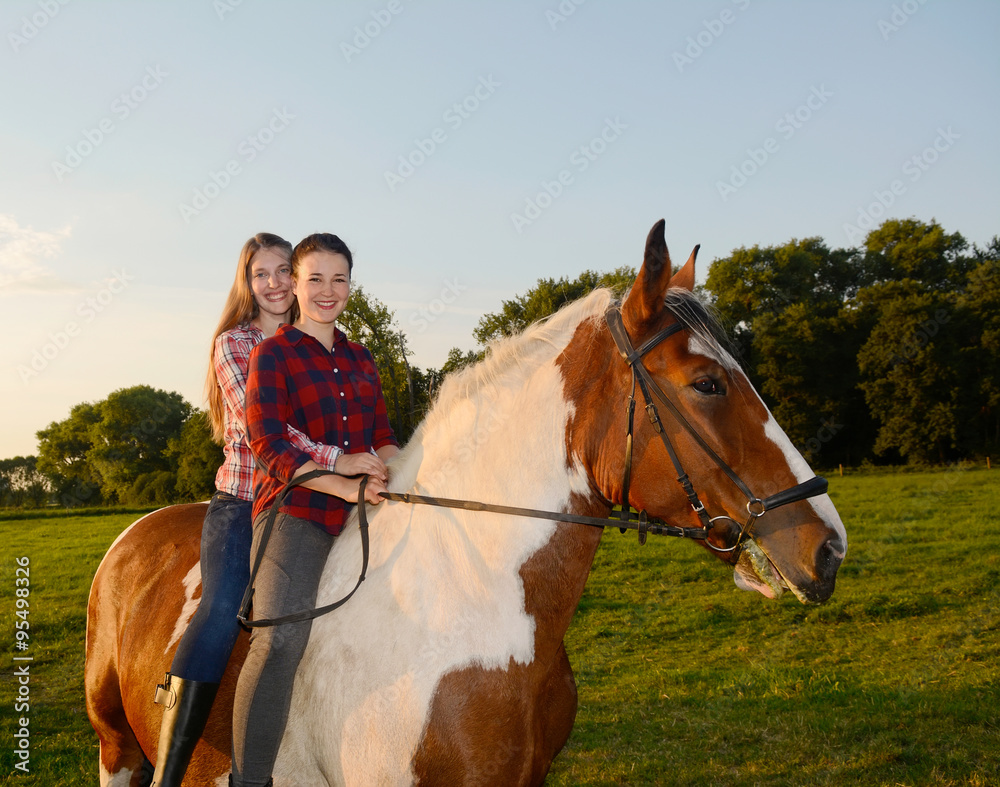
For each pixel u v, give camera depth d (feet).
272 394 6.80
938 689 17.26
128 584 8.77
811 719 15.65
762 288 133.39
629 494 6.30
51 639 26.81
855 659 21.21
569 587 6.39
